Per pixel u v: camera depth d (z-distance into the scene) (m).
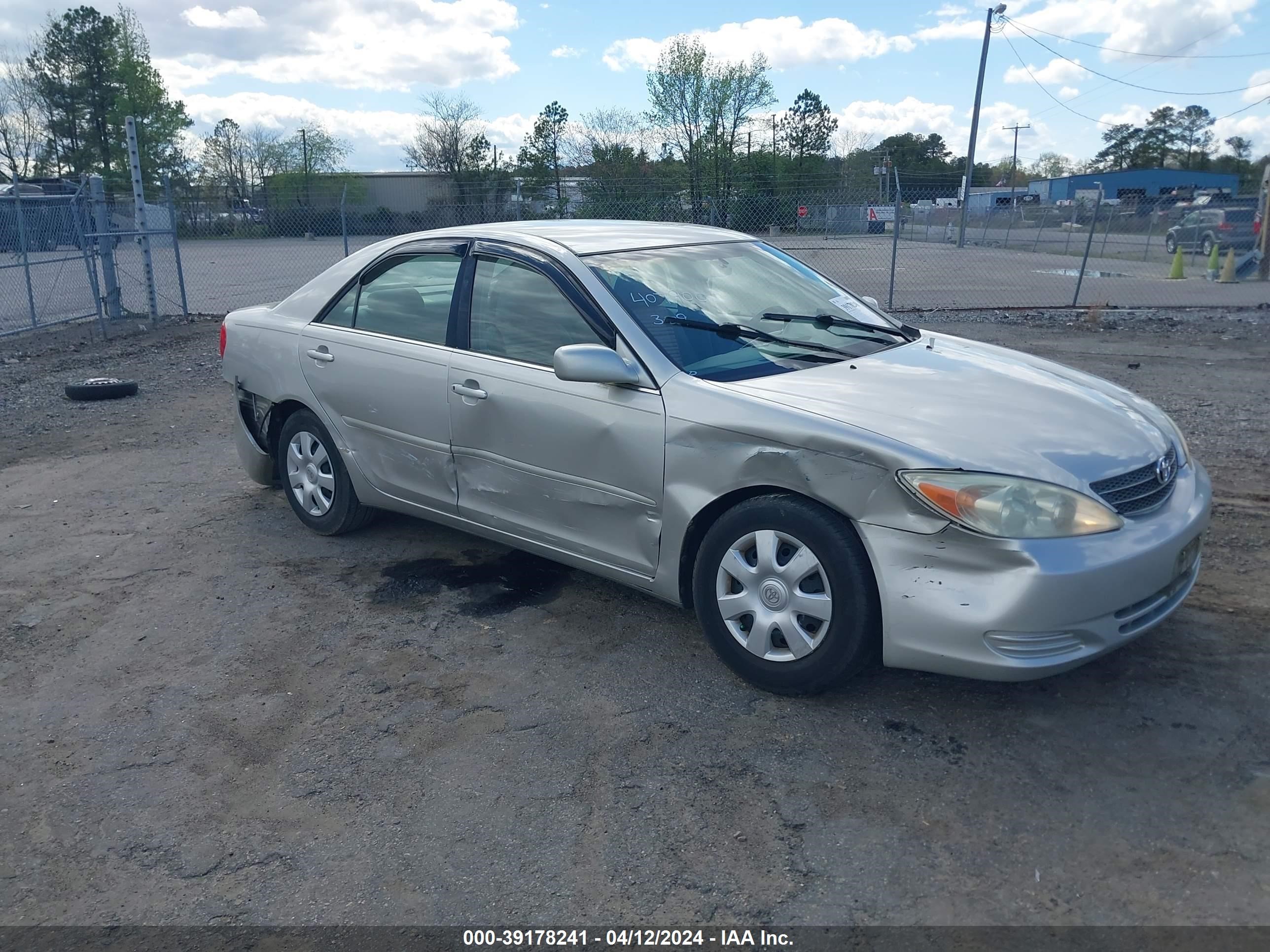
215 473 6.88
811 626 3.60
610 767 3.37
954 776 3.26
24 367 11.37
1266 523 5.40
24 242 13.26
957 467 3.26
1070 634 3.24
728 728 3.58
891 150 75.12
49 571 5.20
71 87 60.56
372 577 5.02
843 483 3.39
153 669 4.16
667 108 36.81
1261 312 14.66
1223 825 2.98
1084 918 2.64
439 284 4.78
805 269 5.15
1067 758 3.33
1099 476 3.38
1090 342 12.00
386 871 2.92
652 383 3.90
